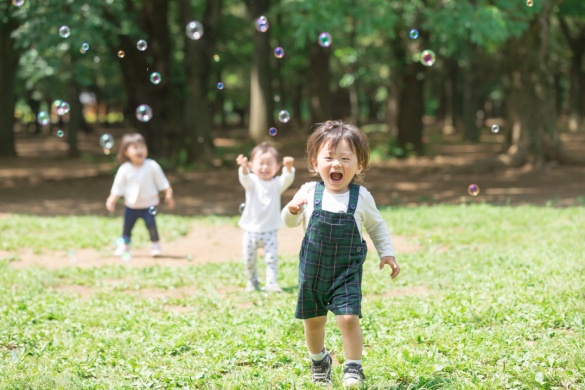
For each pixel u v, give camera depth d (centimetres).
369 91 5047
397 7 1620
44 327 466
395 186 1622
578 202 1188
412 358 366
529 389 325
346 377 317
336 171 320
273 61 3180
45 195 1554
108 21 1438
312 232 326
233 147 2872
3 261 729
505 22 1485
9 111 2633
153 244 800
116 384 348
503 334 406
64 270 695
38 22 1304
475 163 1783
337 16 1434
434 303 498
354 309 314
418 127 2312
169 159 1988
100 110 6334
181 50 2792
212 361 380
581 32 3353
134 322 479
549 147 1762
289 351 402
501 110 5725
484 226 922
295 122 4634
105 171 2044
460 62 3044
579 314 440
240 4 3450
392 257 334
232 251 836
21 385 342
